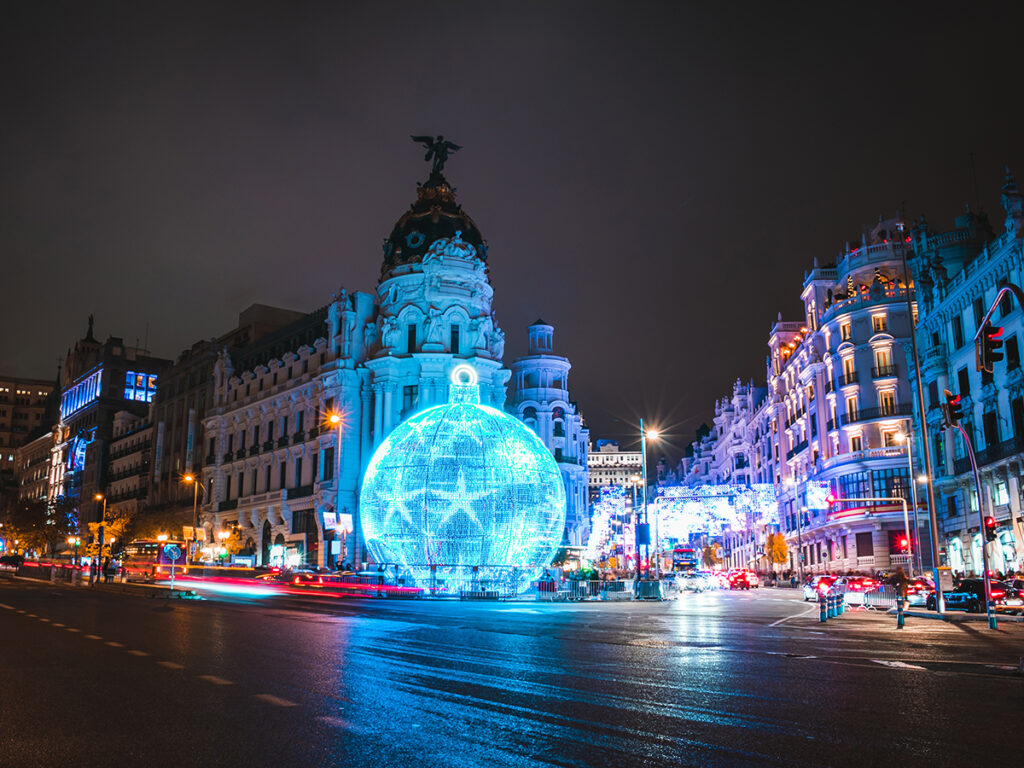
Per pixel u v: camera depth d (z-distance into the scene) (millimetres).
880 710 9781
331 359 69750
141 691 10734
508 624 23922
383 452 47719
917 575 46312
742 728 8719
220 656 14617
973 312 48250
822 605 27109
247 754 7473
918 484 59938
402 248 69500
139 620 23250
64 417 131500
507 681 11953
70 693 10570
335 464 65188
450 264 67312
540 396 105188
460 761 7336
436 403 65125
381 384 65688
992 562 45875
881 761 7340
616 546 112500
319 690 10898
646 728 8703
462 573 43219
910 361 65000
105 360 118250
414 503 45000
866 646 17969
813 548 77438
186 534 67375
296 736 8172
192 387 92688
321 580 48344
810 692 11125
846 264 74000
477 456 45531
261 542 76375
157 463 96188
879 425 66250
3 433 176750
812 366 75812
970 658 15641
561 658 15031
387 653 15438
